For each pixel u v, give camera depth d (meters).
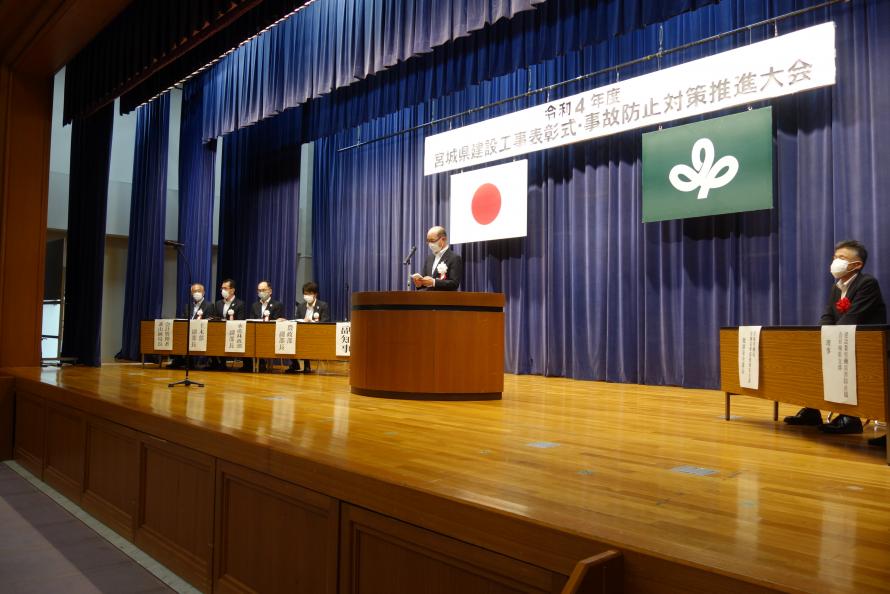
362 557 2.27
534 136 7.71
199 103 10.57
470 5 6.30
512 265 8.47
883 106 5.48
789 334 3.33
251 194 11.35
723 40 6.50
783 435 3.42
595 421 3.81
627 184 7.31
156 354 7.83
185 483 3.31
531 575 1.72
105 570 3.28
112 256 11.98
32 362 7.27
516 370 8.36
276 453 2.67
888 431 2.65
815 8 5.68
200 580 3.05
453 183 8.78
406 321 4.71
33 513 4.23
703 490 2.13
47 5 5.96
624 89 6.88
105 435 4.18
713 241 6.59
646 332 7.04
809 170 5.95
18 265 7.18
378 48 7.34
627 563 1.52
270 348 7.05
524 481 2.19
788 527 1.71
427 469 2.35
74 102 7.84
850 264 3.78
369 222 10.34
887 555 1.48
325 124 10.03
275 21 6.12
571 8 6.73
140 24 6.49
